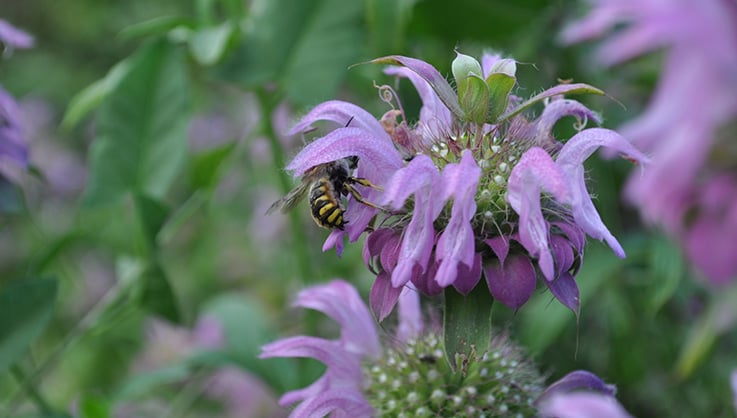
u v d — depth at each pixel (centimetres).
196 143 62
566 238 24
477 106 24
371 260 25
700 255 31
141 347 54
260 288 52
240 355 37
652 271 35
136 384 37
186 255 59
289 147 44
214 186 40
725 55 29
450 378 27
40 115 72
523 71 39
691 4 29
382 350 28
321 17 37
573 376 27
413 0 36
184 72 39
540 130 26
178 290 56
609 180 37
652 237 36
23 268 57
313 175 28
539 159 24
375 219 25
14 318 33
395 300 24
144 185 38
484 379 27
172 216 40
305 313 41
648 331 37
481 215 25
